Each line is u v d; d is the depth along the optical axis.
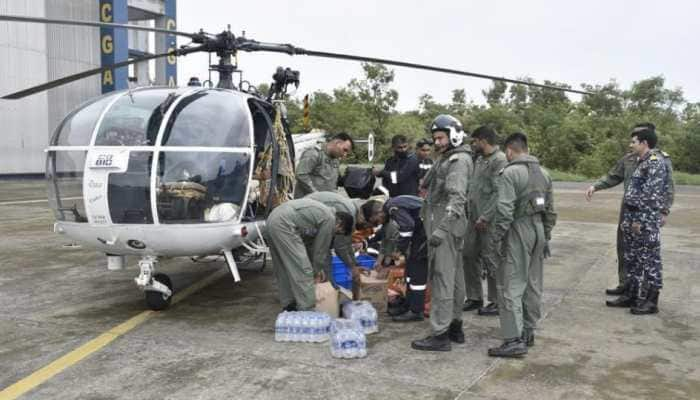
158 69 30.83
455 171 4.20
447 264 4.27
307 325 4.51
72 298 5.93
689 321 5.17
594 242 9.70
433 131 4.36
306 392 3.57
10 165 26.70
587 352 4.34
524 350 4.21
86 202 4.87
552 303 5.77
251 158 5.16
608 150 33.03
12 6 26.19
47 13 28.58
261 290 6.30
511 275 4.20
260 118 6.00
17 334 4.74
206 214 4.92
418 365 4.04
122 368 3.98
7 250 8.73
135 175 4.79
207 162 4.93
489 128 5.05
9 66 26.28
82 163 4.90
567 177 29.36
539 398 3.51
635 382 3.78
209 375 3.85
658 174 5.28
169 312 5.41
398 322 5.08
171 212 4.82
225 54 5.86
